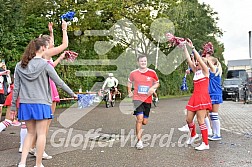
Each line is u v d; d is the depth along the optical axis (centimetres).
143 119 661
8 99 652
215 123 725
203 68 627
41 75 469
